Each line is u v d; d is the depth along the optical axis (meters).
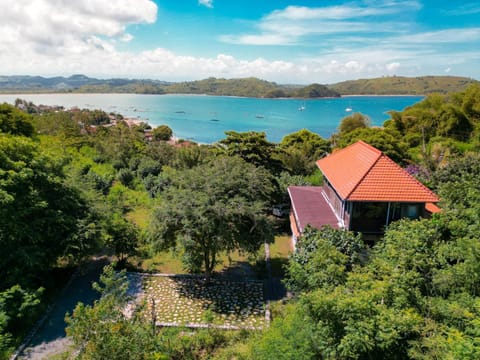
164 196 19.58
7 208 15.38
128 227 21.09
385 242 15.47
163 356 10.52
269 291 19.12
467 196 16.66
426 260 12.36
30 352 13.71
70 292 18.19
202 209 17.25
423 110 56.34
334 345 9.43
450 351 8.03
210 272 19.53
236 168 20.64
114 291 11.53
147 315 16.36
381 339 8.73
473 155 28.70
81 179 23.70
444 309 10.09
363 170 20.12
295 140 51.97
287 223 29.23
